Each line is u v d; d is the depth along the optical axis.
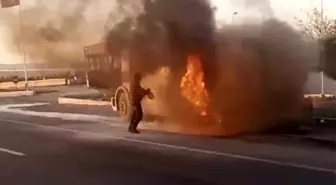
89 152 8.90
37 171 7.31
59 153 8.93
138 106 11.41
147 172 6.95
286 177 6.37
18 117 17.05
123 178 6.62
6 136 11.74
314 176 6.39
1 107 21.70
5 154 8.95
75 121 14.92
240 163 7.39
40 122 15.02
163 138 10.37
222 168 7.05
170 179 6.46
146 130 11.79
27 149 9.51
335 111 12.86
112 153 8.69
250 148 8.73
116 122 14.09
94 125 13.59
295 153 8.12
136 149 9.03
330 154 7.96
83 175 6.92
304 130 10.90
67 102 22.41
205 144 9.34
